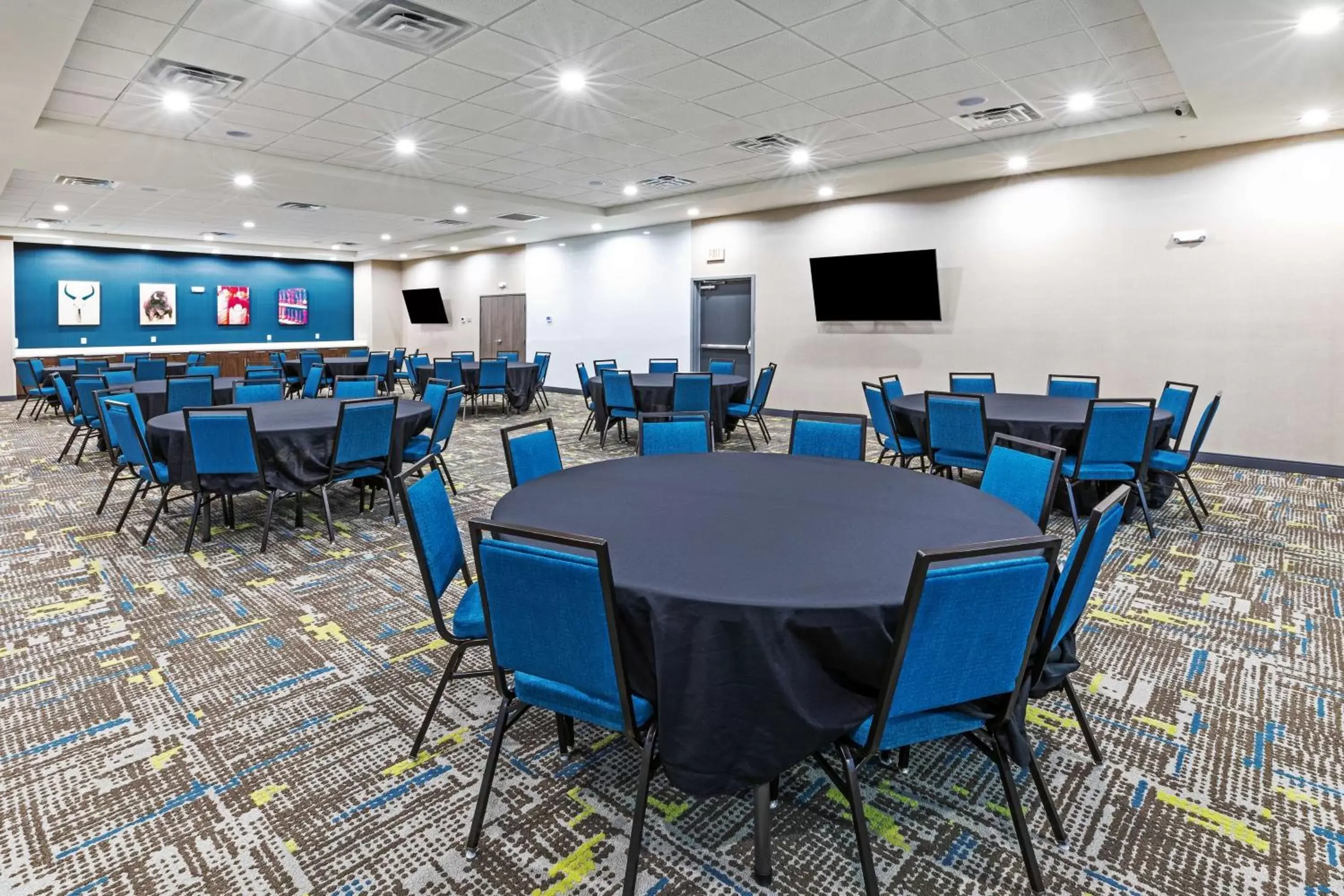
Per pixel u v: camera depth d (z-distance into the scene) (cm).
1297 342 587
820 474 268
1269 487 545
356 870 165
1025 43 418
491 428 861
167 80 468
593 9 374
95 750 212
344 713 232
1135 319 662
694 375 656
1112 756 207
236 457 384
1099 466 407
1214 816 182
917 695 144
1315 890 158
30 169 673
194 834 177
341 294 1638
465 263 1458
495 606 156
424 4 366
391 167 738
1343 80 439
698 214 976
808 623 142
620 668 146
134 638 286
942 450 450
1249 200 598
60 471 603
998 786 193
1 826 179
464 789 193
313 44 414
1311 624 297
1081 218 684
